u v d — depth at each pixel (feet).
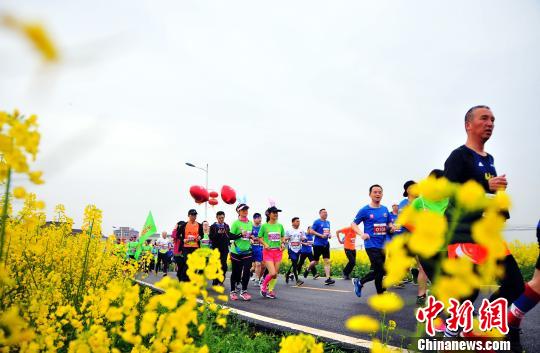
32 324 6.22
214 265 4.43
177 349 4.55
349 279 36.22
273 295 23.79
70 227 15.83
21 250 8.96
